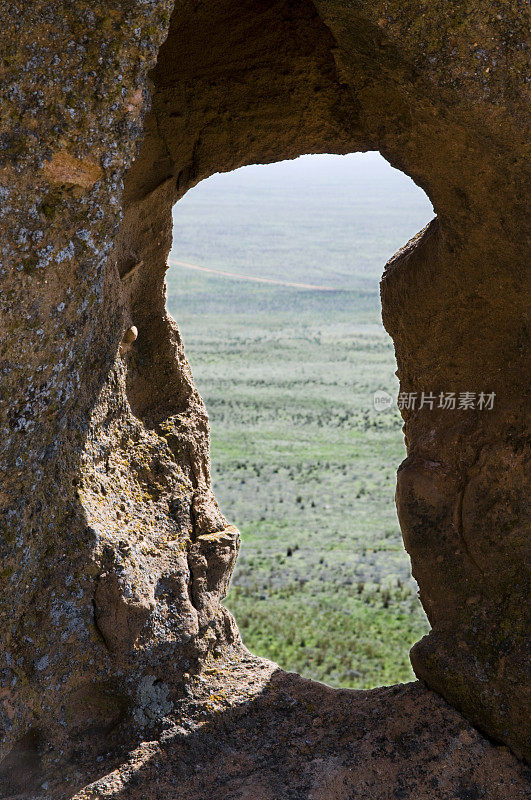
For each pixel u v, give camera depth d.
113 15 3.01
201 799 4.10
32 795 4.11
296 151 5.41
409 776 4.14
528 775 4.14
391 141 4.39
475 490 4.43
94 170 3.19
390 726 4.40
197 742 4.44
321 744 4.38
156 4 3.06
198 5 4.91
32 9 2.92
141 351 5.38
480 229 4.21
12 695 3.93
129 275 5.08
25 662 4.02
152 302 5.46
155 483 5.09
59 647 4.19
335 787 4.10
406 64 3.61
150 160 5.23
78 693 4.36
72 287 3.36
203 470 5.45
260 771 4.26
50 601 4.13
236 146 5.36
